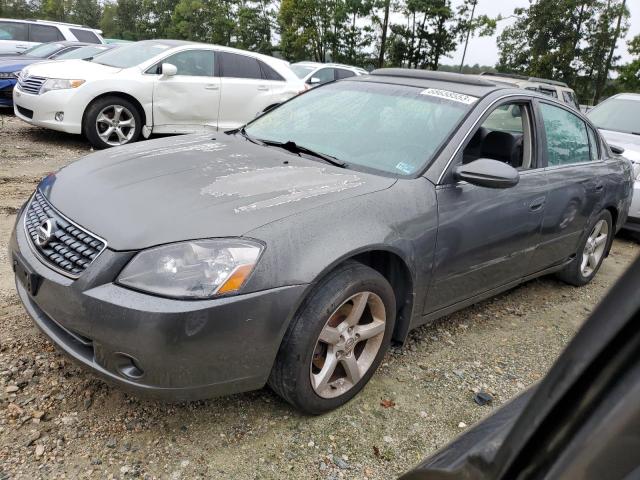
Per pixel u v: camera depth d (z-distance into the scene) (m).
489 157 3.49
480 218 3.06
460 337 3.57
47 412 2.42
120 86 7.96
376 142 3.16
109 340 2.07
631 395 0.63
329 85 3.95
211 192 2.45
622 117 7.82
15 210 5.09
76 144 8.48
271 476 2.21
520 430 0.77
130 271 2.10
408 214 2.67
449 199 2.89
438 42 31.81
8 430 2.29
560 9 32.12
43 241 2.38
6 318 3.13
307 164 2.96
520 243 3.49
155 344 2.02
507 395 2.97
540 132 3.69
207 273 2.08
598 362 0.67
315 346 2.35
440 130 3.11
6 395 2.49
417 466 1.10
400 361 3.16
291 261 2.20
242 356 2.16
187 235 2.15
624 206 4.78
